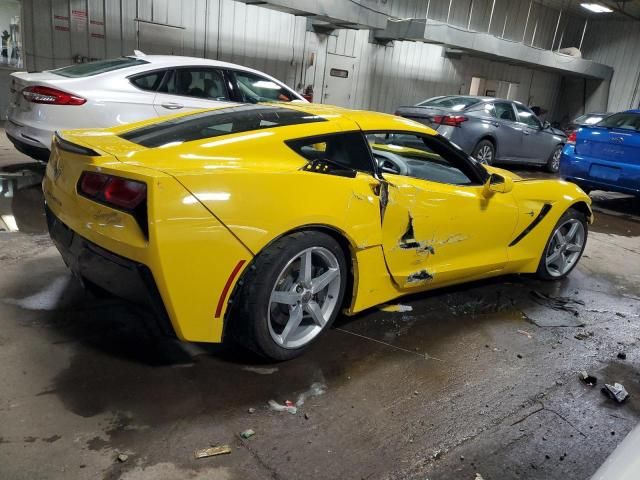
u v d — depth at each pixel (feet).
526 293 13.23
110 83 17.46
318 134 8.89
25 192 17.19
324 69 44.60
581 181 24.82
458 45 45.32
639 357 10.37
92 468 6.05
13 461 6.01
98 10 31.83
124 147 8.00
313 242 8.22
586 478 6.84
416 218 9.88
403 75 51.29
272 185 7.70
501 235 12.03
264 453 6.59
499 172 13.08
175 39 35.29
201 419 7.07
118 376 7.82
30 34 30.19
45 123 16.46
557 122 74.18
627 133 22.97
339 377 8.46
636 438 3.76
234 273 7.39
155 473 6.07
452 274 11.10
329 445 6.87
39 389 7.32
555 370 9.50
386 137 10.30
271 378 8.20
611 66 68.59
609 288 14.32
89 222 7.43
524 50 52.47
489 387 8.70
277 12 39.68
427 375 8.84
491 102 31.96
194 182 7.02
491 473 6.71
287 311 8.59
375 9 42.09
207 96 19.75
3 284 10.34
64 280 10.79
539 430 7.70
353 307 9.45
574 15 67.41
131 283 7.24
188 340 7.40
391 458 6.76
